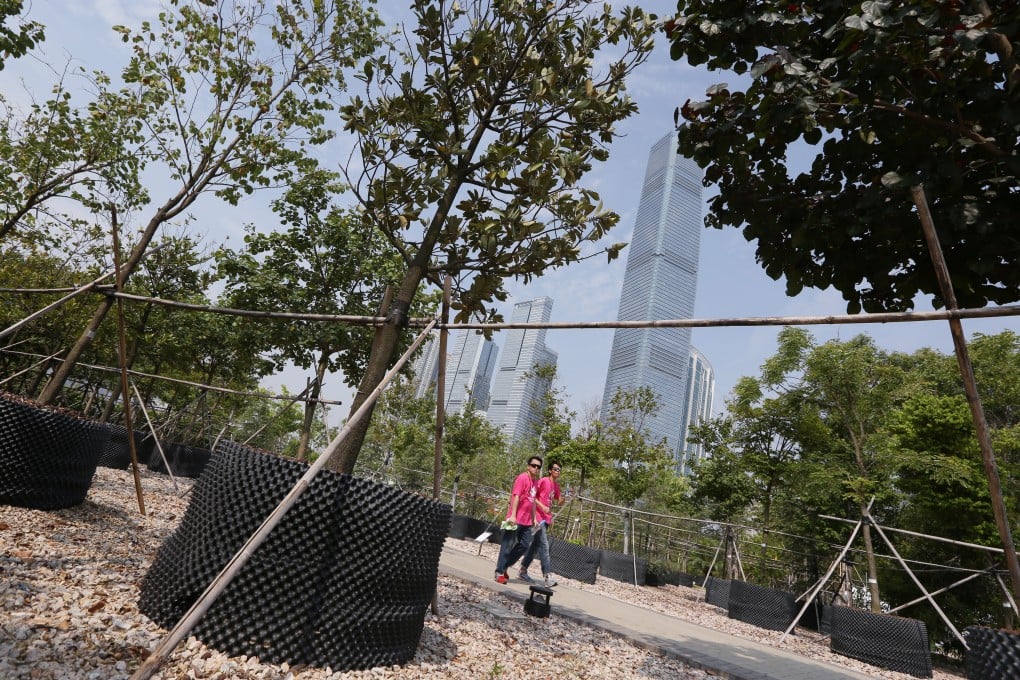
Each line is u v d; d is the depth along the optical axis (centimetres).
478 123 480
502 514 1605
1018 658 279
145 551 425
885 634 759
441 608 463
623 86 500
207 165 789
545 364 2095
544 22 472
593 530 1662
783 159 355
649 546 1809
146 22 781
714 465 1634
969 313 238
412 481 2039
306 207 1161
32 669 206
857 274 359
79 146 962
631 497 1873
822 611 1184
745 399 1566
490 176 428
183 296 1457
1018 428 1301
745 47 327
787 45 310
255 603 265
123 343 483
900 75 284
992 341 1559
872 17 245
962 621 1256
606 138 498
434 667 316
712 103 328
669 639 594
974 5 243
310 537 274
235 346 1291
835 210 347
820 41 312
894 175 276
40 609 258
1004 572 941
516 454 2444
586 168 484
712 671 474
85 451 506
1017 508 1210
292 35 825
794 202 358
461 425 2155
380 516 294
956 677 890
